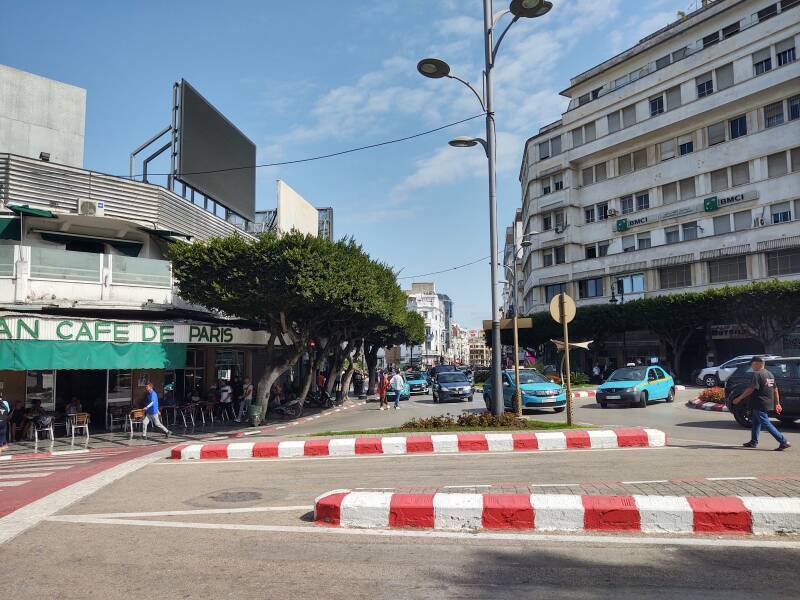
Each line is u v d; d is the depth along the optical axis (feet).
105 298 65.82
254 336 79.36
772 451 32.12
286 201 111.96
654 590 13.60
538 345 171.83
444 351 461.37
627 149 147.13
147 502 24.99
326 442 37.99
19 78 77.66
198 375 83.10
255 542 18.34
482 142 49.01
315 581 14.78
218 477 30.91
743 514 17.99
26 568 16.37
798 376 41.98
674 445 35.86
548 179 167.73
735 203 121.39
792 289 98.02
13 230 63.62
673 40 138.62
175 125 80.59
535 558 16.15
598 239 153.07
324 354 89.15
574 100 165.27
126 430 63.16
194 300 64.28
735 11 126.00
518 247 233.14
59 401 66.95
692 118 129.70
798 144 111.65
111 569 16.10
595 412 63.41
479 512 19.38
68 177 67.36
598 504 19.13
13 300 59.93
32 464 41.93
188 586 14.66
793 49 112.88
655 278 136.15
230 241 62.39
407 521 19.75
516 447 36.32
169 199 76.54
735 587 13.65
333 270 63.87
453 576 14.89
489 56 48.44
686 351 133.18
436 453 36.14
